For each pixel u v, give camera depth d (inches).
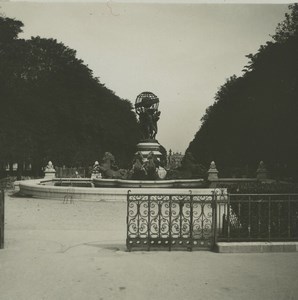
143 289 244.2
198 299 227.6
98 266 296.7
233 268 291.7
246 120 1929.1
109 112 2529.5
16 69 1894.7
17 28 1930.4
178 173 1181.1
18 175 1804.9
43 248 363.3
